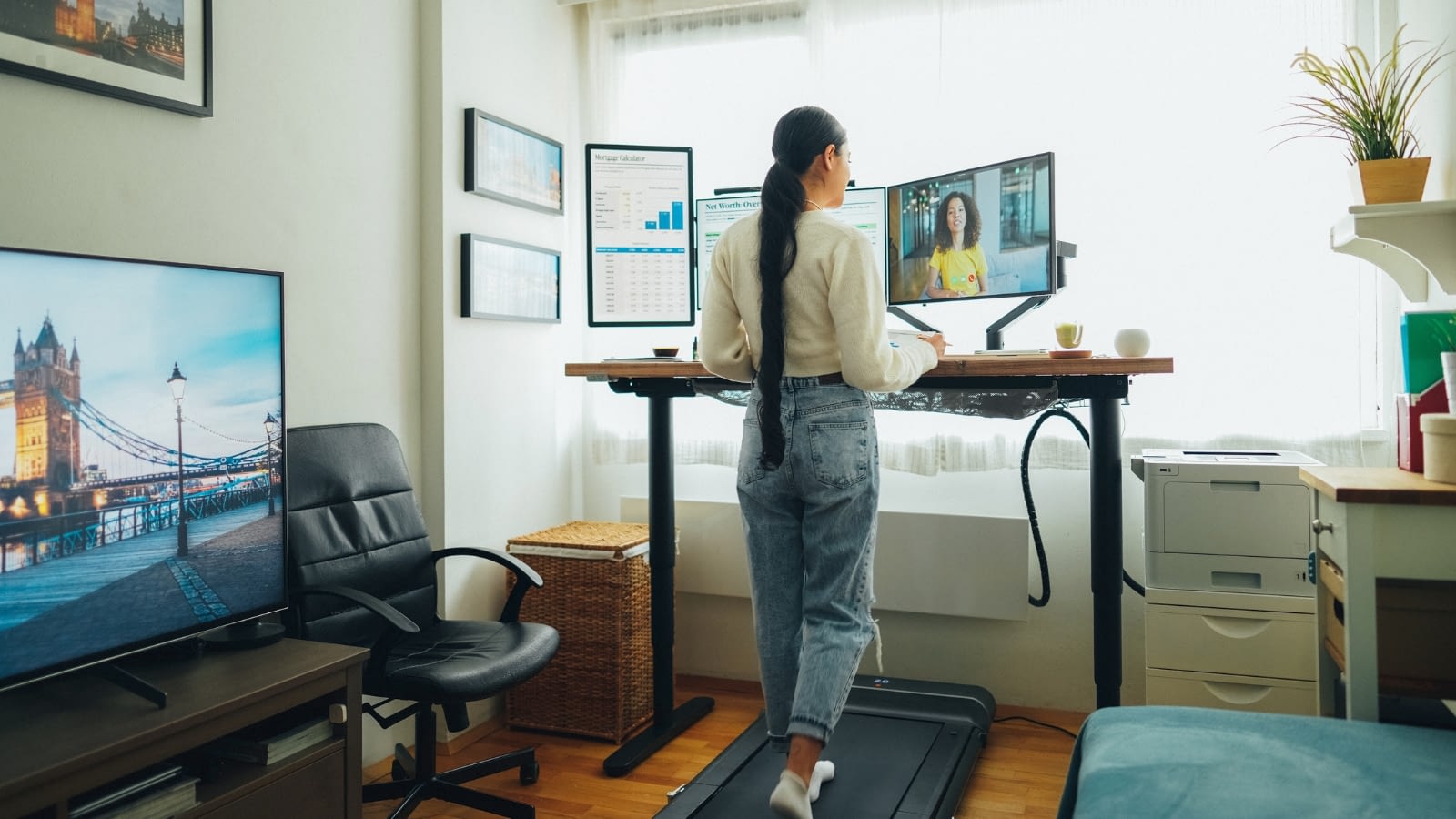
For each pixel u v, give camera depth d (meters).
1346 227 2.17
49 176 1.83
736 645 3.40
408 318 2.75
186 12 2.07
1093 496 2.26
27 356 1.50
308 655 1.83
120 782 1.48
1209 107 2.79
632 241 3.04
